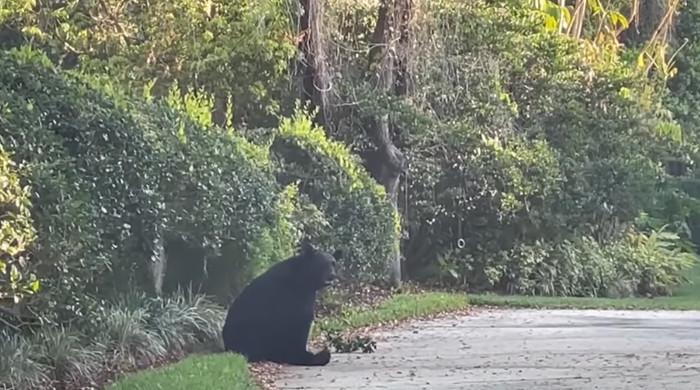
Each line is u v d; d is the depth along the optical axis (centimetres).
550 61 2686
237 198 1441
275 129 1984
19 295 973
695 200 3516
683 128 3584
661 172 2805
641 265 2842
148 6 1905
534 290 2603
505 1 2606
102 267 1157
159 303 1327
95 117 1186
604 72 2745
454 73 2495
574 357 1316
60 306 1069
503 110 2562
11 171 995
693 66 3700
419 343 1509
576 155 2692
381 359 1318
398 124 2384
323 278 1263
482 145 2511
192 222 1341
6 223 955
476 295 2448
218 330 1366
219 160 1420
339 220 1942
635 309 2267
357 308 1900
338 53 2233
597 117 2711
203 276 1486
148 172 1246
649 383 1084
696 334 1622
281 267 1282
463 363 1268
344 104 2245
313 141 1952
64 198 1066
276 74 1991
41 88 1154
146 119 1307
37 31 1795
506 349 1417
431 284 2559
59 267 1041
